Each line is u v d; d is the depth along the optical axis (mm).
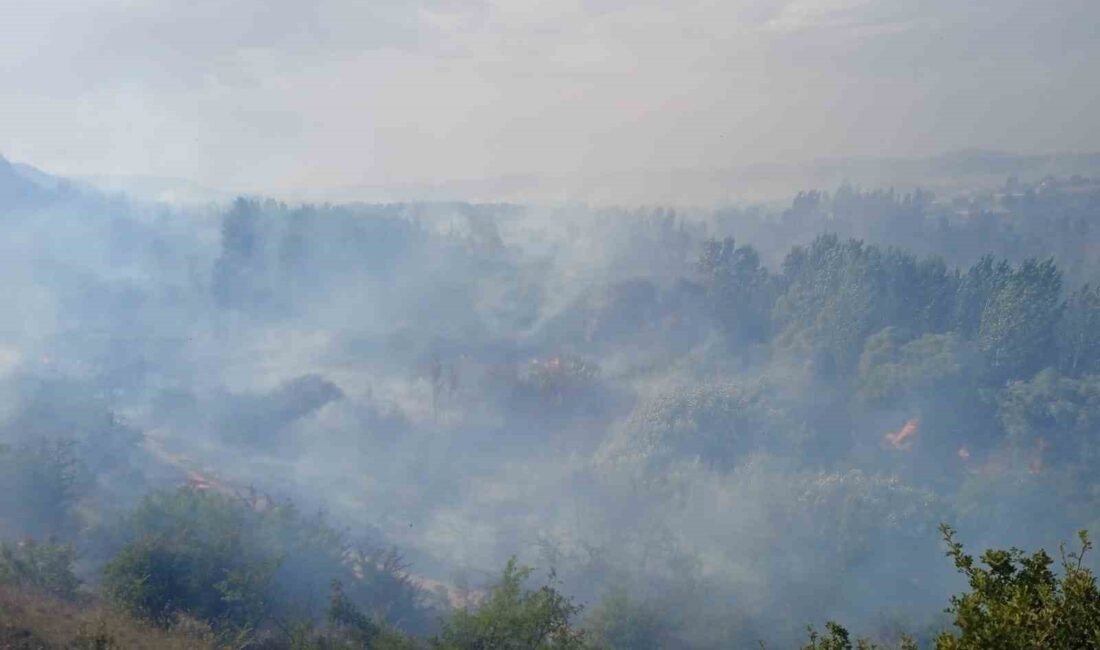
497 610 27047
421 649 31938
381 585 42125
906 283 107438
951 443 78938
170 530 36750
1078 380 86875
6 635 23844
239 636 30188
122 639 26031
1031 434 76625
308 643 31312
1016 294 94375
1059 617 11672
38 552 33250
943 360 84438
